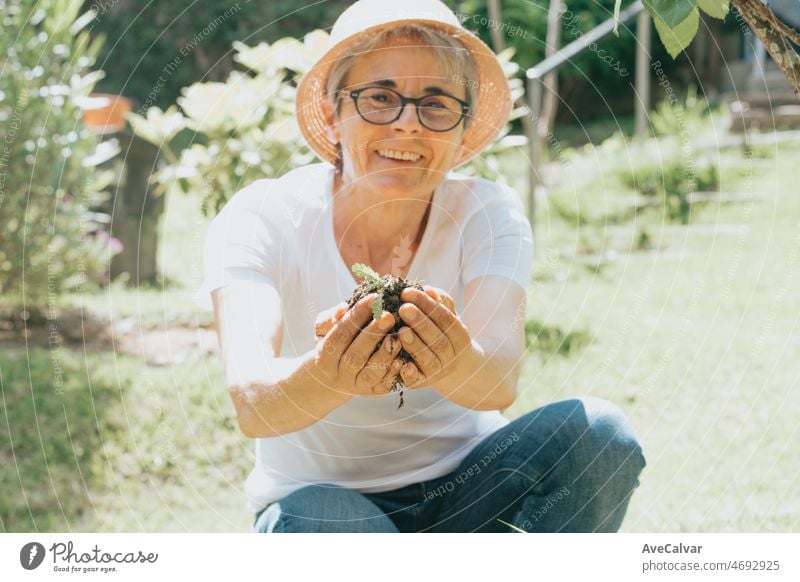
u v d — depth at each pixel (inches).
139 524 126.3
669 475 129.1
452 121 84.5
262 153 196.4
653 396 159.3
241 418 77.2
